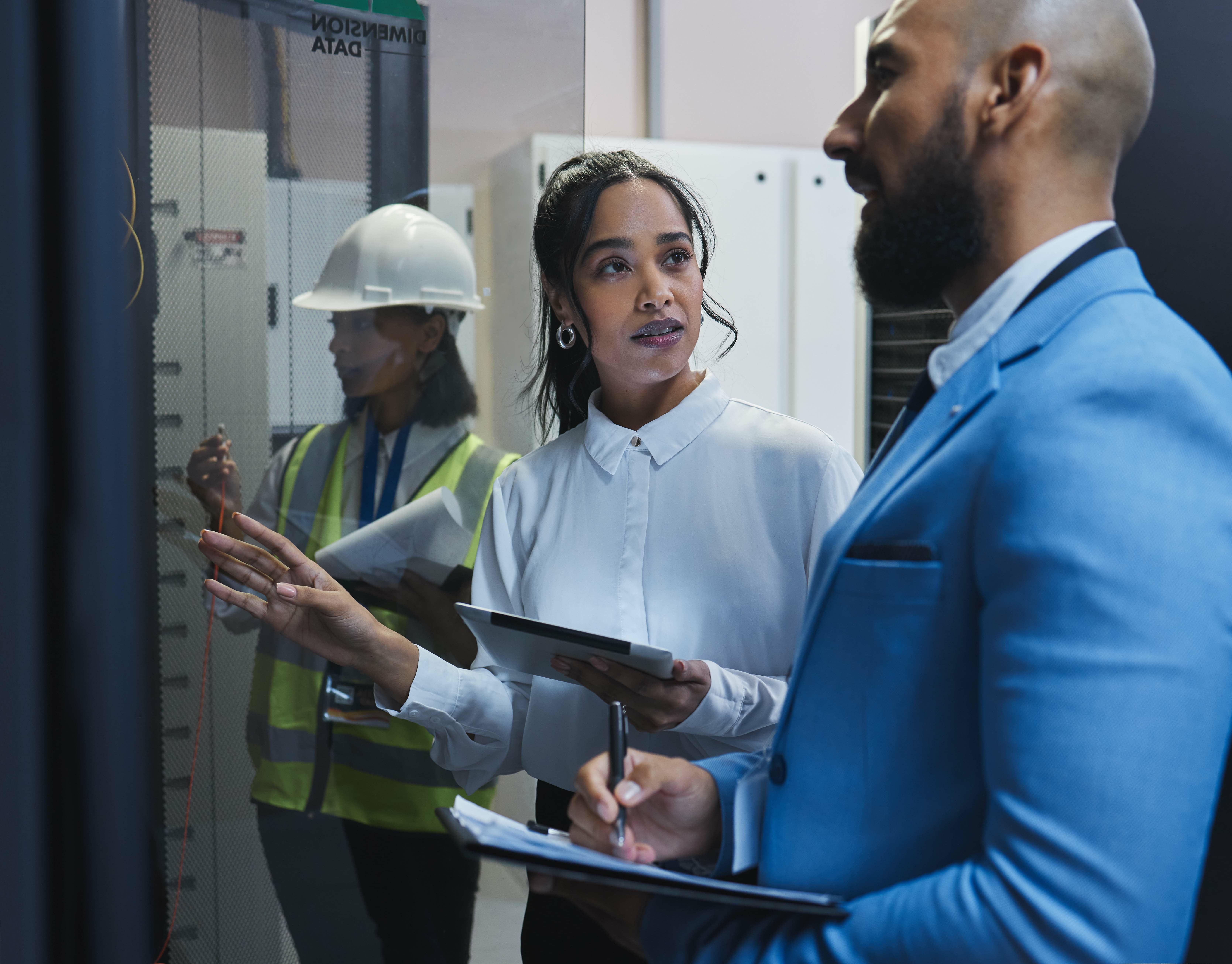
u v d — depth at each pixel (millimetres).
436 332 1084
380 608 1094
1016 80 542
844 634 571
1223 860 899
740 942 579
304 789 1038
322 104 1014
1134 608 431
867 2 2584
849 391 2363
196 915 1002
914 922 477
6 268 531
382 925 1063
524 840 619
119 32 545
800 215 2271
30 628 563
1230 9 881
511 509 1136
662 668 825
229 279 995
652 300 991
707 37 2475
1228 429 465
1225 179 896
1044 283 545
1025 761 441
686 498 1048
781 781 611
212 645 998
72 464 568
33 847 578
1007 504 477
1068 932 424
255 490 1021
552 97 1092
